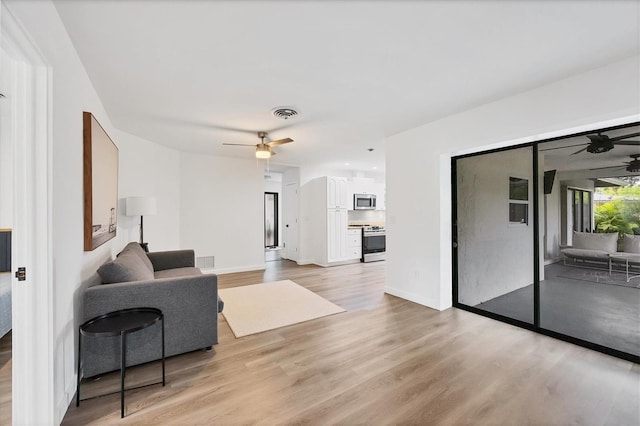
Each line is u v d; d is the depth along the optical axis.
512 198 3.00
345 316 3.23
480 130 2.96
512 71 2.24
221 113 3.12
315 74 2.27
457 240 3.51
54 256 1.49
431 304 3.52
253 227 5.97
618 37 1.79
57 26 1.53
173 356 2.32
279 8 1.51
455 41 1.84
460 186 3.48
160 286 2.18
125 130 3.73
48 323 1.44
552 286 2.72
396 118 3.33
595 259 2.46
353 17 1.60
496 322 3.04
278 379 2.01
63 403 1.63
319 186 6.58
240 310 3.41
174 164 4.98
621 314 2.32
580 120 2.27
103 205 2.45
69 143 1.75
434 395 1.83
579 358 2.28
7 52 1.29
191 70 2.19
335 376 2.04
